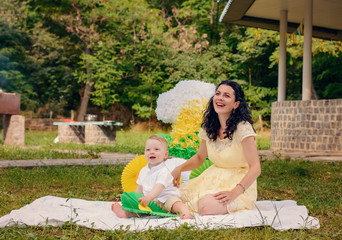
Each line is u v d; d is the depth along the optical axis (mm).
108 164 8242
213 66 26281
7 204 4668
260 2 14211
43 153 10492
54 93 31859
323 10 15133
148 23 27578
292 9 14945
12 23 29297
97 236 3371
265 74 28453
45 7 27391
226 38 29281
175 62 26625
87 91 28531
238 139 4090
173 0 32656
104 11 26672
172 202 4051
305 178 7188
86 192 5684
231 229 3541
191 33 26453
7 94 13594
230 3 13609
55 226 3738
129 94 27672
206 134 4305
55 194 5430
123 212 4066
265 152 12875
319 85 26703
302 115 12781
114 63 27438
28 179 6348
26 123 27297
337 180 6875
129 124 29938
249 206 4172
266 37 24625
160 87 27922
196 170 4816
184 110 5074
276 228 3746
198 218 3854
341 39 18547
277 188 6211
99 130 16000
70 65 32188
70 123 16344
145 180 4176
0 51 28719
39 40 30016
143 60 27469
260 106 26344
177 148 5125
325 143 12289
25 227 3631
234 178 4199
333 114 12156
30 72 31031
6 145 13516
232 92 4098
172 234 3338
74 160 8891
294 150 12922
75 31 27562
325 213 4547
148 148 4117
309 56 13031
